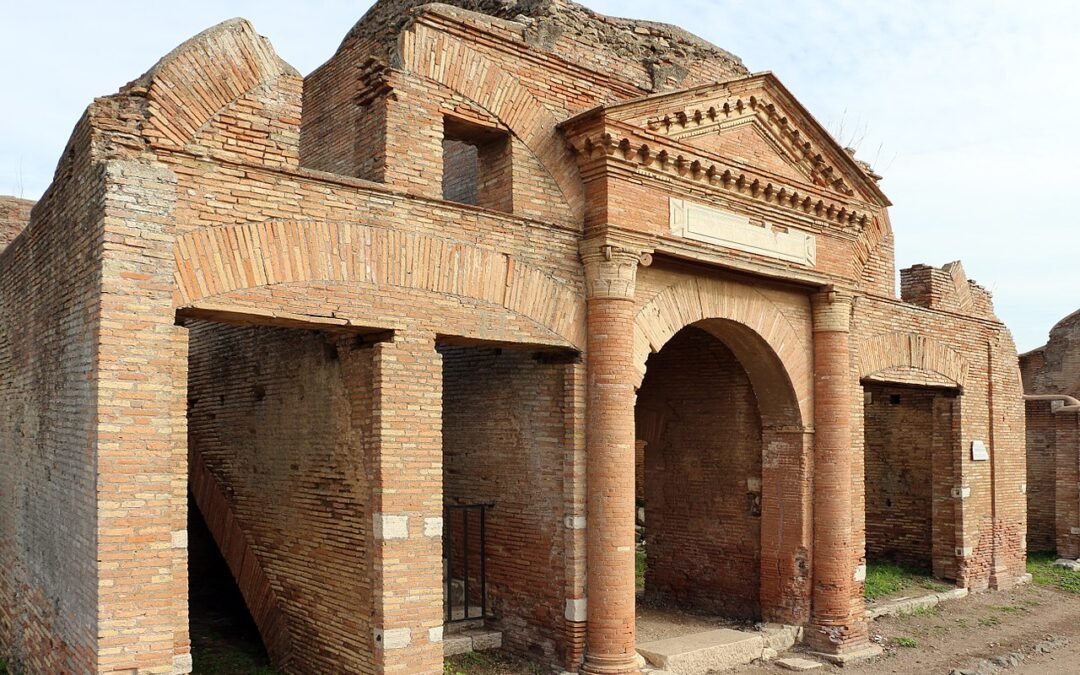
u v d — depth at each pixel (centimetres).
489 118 1188
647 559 1831
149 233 887
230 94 973
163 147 909
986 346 2170
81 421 921
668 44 1444
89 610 865
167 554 881
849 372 1603
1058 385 2748
